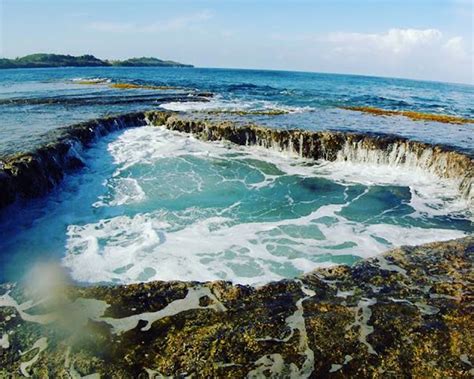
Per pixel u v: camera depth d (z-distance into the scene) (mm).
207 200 13070
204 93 39500
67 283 7926
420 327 6219
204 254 9438
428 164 15789
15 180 11383
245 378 5324
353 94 50500
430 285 7410
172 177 15109
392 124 21594
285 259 9297
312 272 7957
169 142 19859
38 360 5680
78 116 21547
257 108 28234
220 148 19359
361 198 13570
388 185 14953
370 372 5414
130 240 10062
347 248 9906
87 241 9875
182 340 6012
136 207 12258
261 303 6918
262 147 19469
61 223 10906
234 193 13797
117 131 21328
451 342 5898
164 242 10000
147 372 5449
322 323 6328
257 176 15680
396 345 5859
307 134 18188
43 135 16047
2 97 31266
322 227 11180
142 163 16531
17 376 5402
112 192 13414
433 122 22938
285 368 5477
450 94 66812
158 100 30812
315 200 13352
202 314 6633
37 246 9547
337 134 17938
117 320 6535
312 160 18125
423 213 12336
